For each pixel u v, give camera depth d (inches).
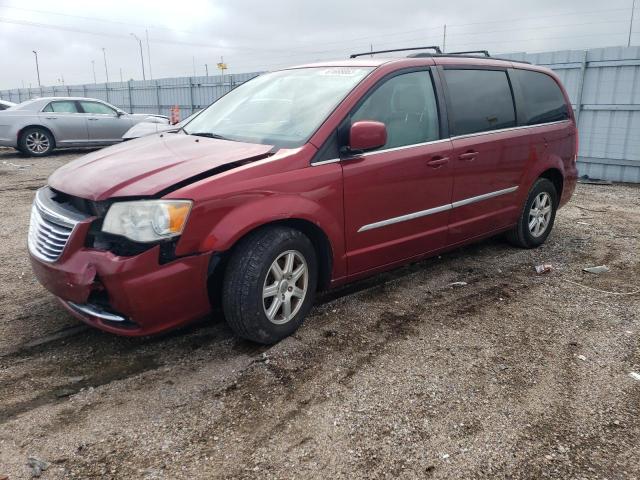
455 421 104.0
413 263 183.9
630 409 109.1
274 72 177.6
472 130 171.9
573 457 95.0
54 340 134.1
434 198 160.4
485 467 92.0
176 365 122.9
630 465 93.1
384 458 93.7
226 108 169.3
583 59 375.6
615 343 136.6
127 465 91.3
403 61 155.7
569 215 275.9
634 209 290.4
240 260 120.5
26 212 276.4
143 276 109.3
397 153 147.6
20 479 87.4
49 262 117.0
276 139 138.8
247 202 118.6
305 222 132.0
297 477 89.0
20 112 518.9
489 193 181.2
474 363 125.6
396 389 114.2
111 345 131.8
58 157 532.4
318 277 142.9
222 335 137.3
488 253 208.2
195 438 98.3
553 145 207.0
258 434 99.6
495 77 185.5
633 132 363.3
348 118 138.6
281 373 119.7
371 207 143.3
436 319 148.6
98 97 1013.8
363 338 136.6
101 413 105.1
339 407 107.8
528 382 118.2
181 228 111.1
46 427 100.7
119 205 111.0
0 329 139.6
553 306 158.9
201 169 119.3
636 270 191.3
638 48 349.7
